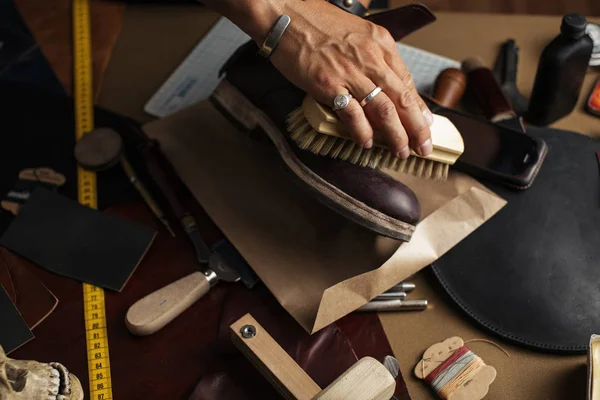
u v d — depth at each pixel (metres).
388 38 0.96
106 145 1.21
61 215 1.13
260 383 0.96
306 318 0.99
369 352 1.00
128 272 1.08
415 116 0.92
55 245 1.10
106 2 1.50
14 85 1.36
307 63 0.94
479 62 1.28
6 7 1.49
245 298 1.05
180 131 1.23
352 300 0.98
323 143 0.95
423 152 0.94
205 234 1.13
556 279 1.04
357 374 0.79
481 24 1.43
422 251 1.03
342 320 1.04
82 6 1.49
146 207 1.17
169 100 1.33
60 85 1.36
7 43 1.43
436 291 1.06
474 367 0.96
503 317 1.01
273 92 1.04
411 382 0.97
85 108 1.32
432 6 2.09
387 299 1.04
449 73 1.25
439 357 0.98
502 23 1.43
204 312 1.05
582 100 1.27
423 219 1.05
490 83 1.23
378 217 0.95
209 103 1.27
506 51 1.34
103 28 1.45
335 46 0.94
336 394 0.78
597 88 1.27
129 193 1.19
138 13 1.49
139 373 0.99
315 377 0.97
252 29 0.97
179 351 1.01
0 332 1.02
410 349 1.01
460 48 1.39
